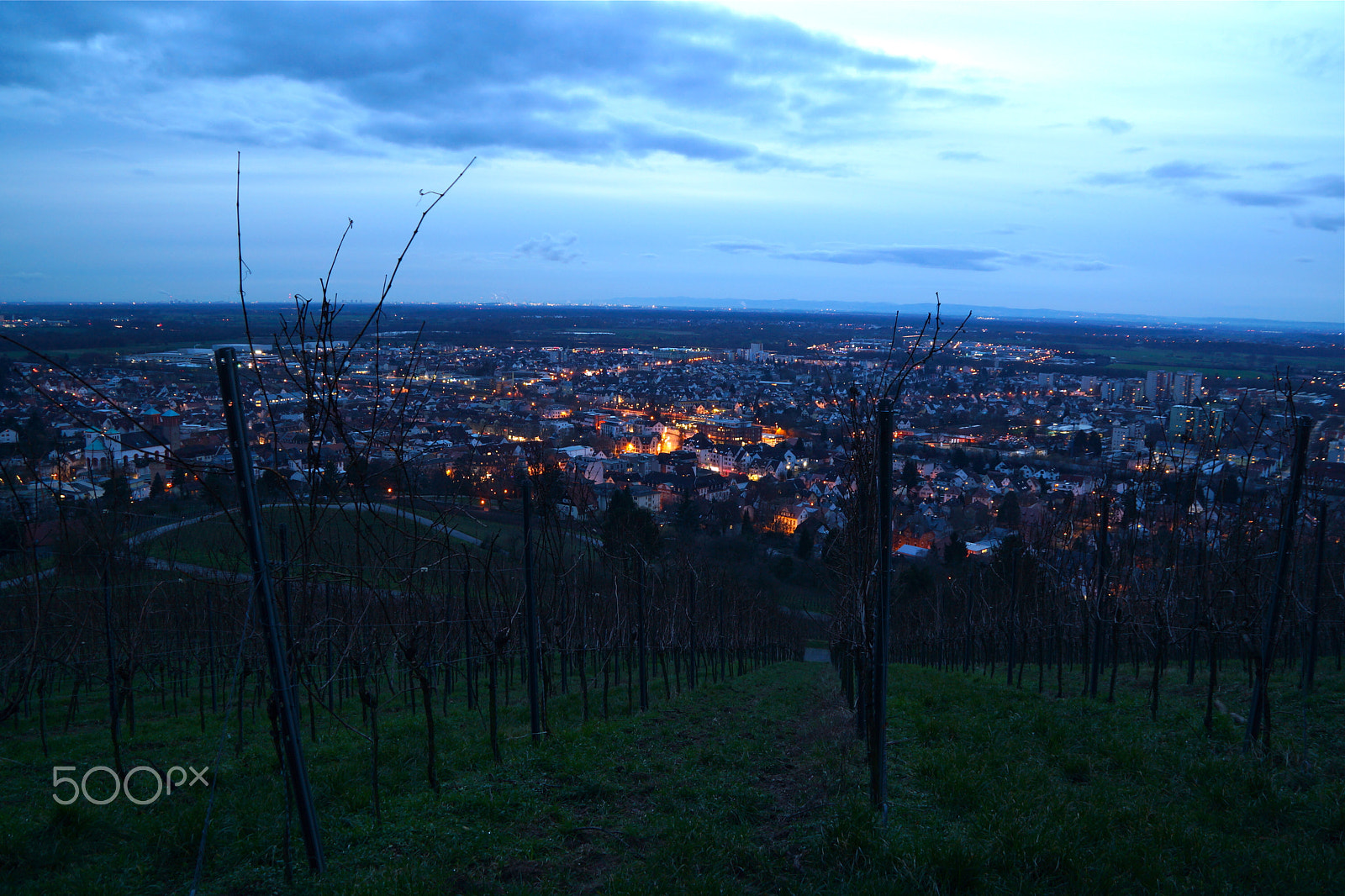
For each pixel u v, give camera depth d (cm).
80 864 649
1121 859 544
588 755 928
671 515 7019
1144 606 1444
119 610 1259
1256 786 675
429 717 789
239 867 627
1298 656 1614
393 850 645
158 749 1105
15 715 1457
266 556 578
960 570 4594
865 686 898
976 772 779
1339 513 1463
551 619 1370
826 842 598
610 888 563
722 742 1032
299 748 595
